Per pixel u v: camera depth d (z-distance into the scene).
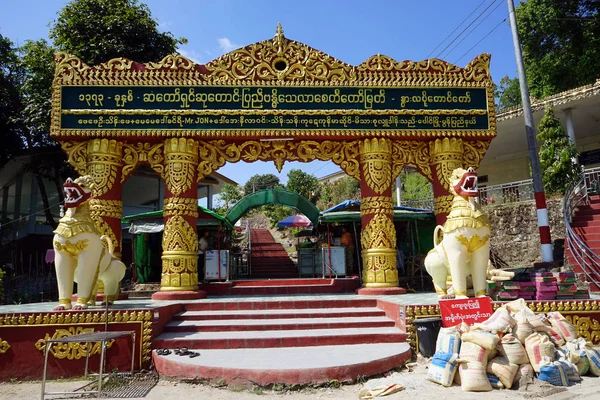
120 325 6.70
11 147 17.55
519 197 15.90
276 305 8.30
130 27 16.17
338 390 5.42
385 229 9.52
